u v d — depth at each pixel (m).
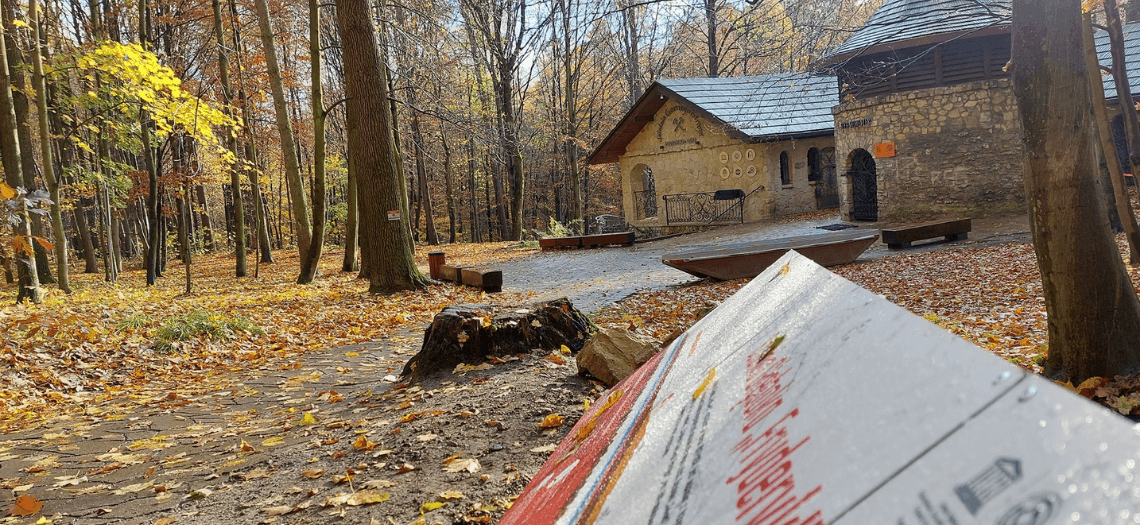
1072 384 4.52
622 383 1.62
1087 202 4.46
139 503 3.88
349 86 13.61
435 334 6.15
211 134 13.20
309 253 17.16
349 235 20.52
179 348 8.55
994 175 19.55
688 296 11.78
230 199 40.66
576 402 4.78
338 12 13.41
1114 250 4.49
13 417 5.97
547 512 0.96
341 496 3.59
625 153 31.73
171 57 21.62
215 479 4.18
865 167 23.05
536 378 5.34
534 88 44.03
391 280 13.81
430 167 42.34
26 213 5.72
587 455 1.11
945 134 20.11
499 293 13.74
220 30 18.25
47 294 13.95
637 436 0.87
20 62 16.30
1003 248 14.37
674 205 29.66
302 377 7.12
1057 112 4.45
